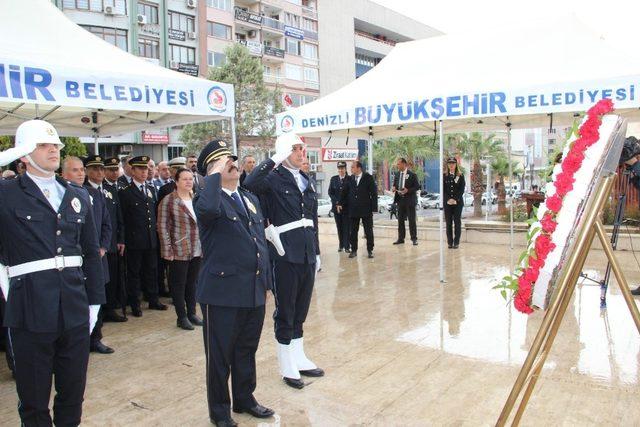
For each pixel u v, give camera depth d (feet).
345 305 20.20
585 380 12.55
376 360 14.21
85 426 10.78
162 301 21.89
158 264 22.34
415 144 101.24
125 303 18.90
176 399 12.05
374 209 30.53
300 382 12.50
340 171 33.09
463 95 20.76
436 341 15.64
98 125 24.89
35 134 8.97
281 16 137.08
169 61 108.58
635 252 28.68
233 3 122.21
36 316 8.77
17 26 16.53
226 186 10.99
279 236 12.58
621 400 11.44
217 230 10.61
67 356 9.31
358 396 11.98
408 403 11.53
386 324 17.52
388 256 31.07
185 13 111.45
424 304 19.90
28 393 8.98
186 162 25.09
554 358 14.02
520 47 23.59
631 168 19.16
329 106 24.81
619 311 18.16
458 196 32.53
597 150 8.66
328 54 152.76
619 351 14.42
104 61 17.20
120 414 11.32
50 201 9.30
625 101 18.16
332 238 40.91
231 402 11.69
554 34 23.41
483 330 16.55
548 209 9.01
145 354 15.14
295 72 141.28
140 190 19.30
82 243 9.73
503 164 78.28
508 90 19.86
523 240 33.09
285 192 12.64
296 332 13.19
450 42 26.58
